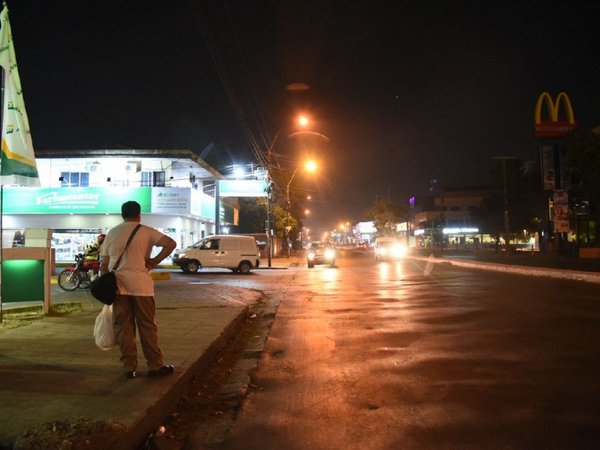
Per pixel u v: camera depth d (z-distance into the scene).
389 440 4.93
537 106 40.56
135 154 33.94
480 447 4.72
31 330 9.57
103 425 4.39
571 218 36.19
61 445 3.97
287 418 5.62
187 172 37.84
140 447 4.86
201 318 11.53
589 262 35.97
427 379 6.94
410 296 16.25
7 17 9.98
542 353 8.30
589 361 7.77
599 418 5.40
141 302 6.25
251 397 6.44
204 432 5.30
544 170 43.47
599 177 27.11
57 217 34.28
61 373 6.49
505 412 5.62
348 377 7.17
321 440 4.98
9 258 11.12
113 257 6.24
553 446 4.72
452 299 15.30
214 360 8.55
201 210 37.12
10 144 9.82
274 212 47.41
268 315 13.52
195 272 29.33
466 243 91.81
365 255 62.91
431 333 10.11
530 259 41.47
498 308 13.30
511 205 57.53
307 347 9.23
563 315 12.05
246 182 36.97
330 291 18.50
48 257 11.63
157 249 34.22
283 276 27.14
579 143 27.31
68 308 12.41
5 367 6.80
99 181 35.69
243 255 29.58
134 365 6.26
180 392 6.30
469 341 9.29
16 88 9.96
